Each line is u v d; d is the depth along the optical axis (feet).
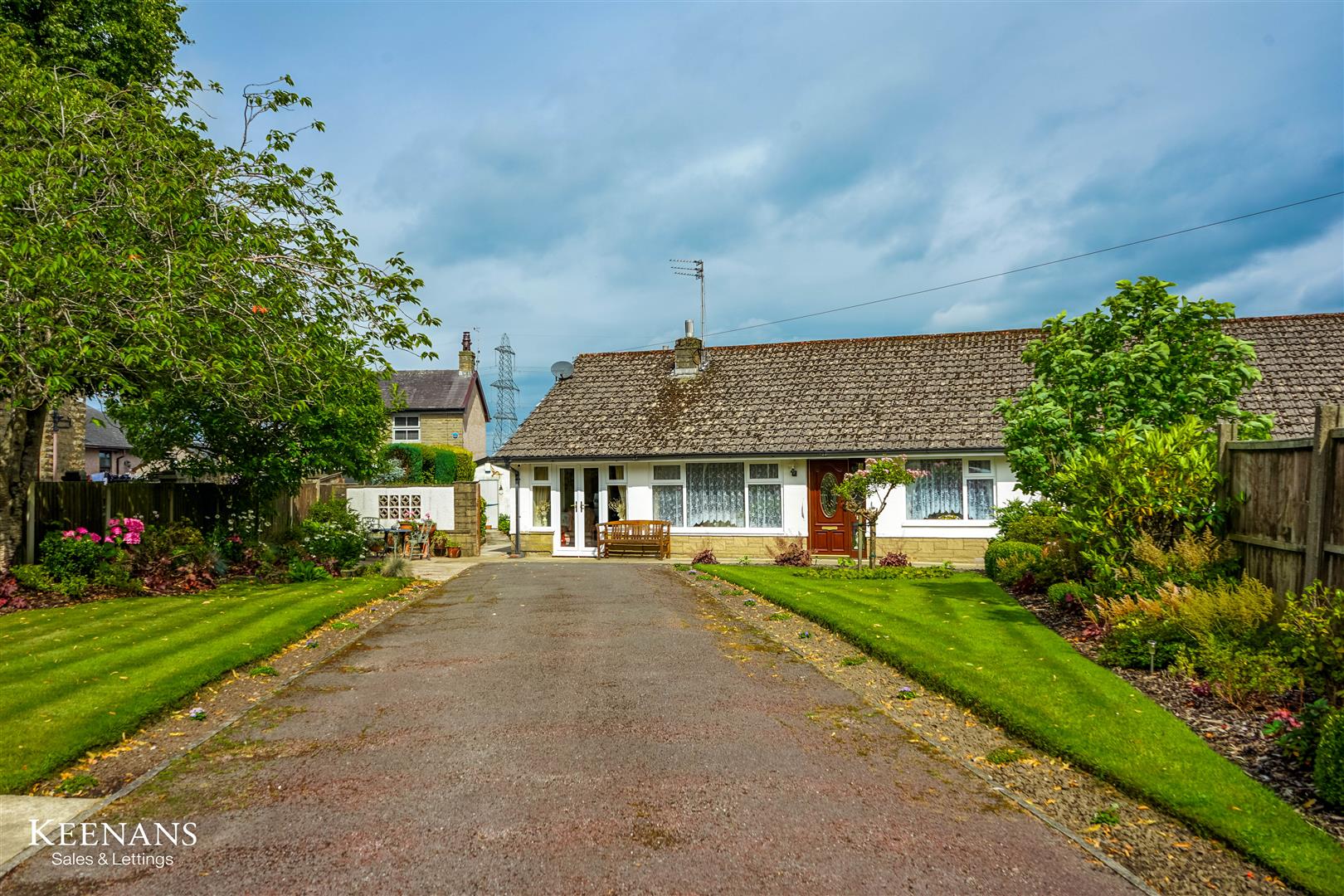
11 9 50.72
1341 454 22.17
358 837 15.08
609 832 15.23
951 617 34.45
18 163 35.88
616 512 74.08
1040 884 13.28
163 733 21.29
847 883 13.34
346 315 45.03
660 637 32.71
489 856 14.30
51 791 17.40
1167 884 13.25
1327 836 14.40
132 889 13.29
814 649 30.40
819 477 69.36
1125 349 40.22
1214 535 29.32
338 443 58.29
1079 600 32.89
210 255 38.68
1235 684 21.44
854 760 18.94
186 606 38.91
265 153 44.34
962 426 65.67
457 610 40.55
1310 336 64.34
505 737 20.62
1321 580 22.79
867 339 79.71
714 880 13.44
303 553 52.85
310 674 27.43
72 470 72.02
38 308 33.50
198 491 56.44
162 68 57.57
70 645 30.09
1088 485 32.58
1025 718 20.52
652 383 81.51
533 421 79.15
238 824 15.71
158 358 38.29
